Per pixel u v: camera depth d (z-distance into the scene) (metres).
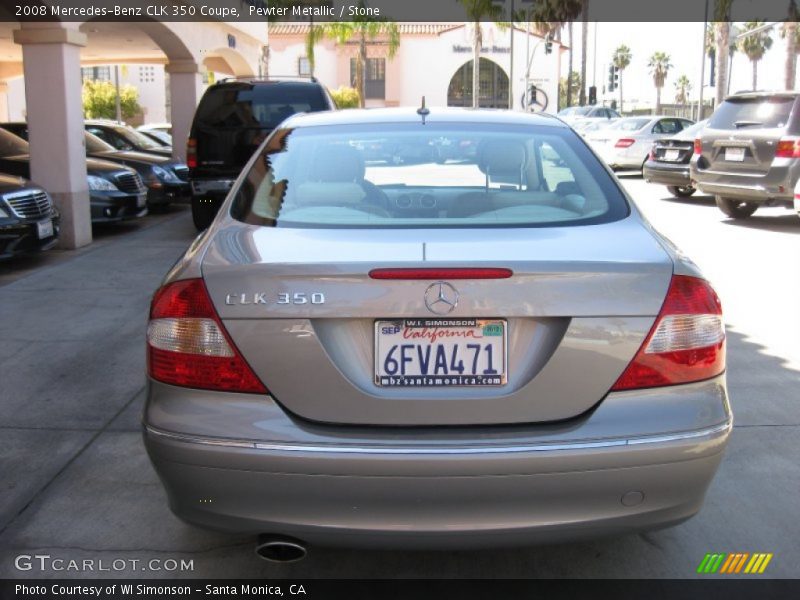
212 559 3.20
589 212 3.08
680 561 3.16
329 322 2.47
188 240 10.67
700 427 2.50
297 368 2.46
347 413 2.46
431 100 54.81
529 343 2.49
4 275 8.38
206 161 10.91
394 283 2.44
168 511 3.55
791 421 4.48
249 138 10.84
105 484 3.81
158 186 13.26
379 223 2.97
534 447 2.41
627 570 3.11
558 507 2.46
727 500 3.62
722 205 12.01
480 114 3.85
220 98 10.86
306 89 10.92
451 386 2.48
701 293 2.59
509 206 3.12
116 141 16.08
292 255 2.61
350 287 2.45
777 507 3.56
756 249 9.35
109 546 3.28
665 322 2.51
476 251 2.61
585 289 2.48
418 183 3.28
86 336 6.18
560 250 2.65
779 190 10.59
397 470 2.39
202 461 2.47
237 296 2.50
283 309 2.46
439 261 2.49
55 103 9.68
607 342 2.47
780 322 6.32
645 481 2.48
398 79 54.34
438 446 2.41
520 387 2.47
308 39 45.22
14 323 6.54
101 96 52.44
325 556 3.21
